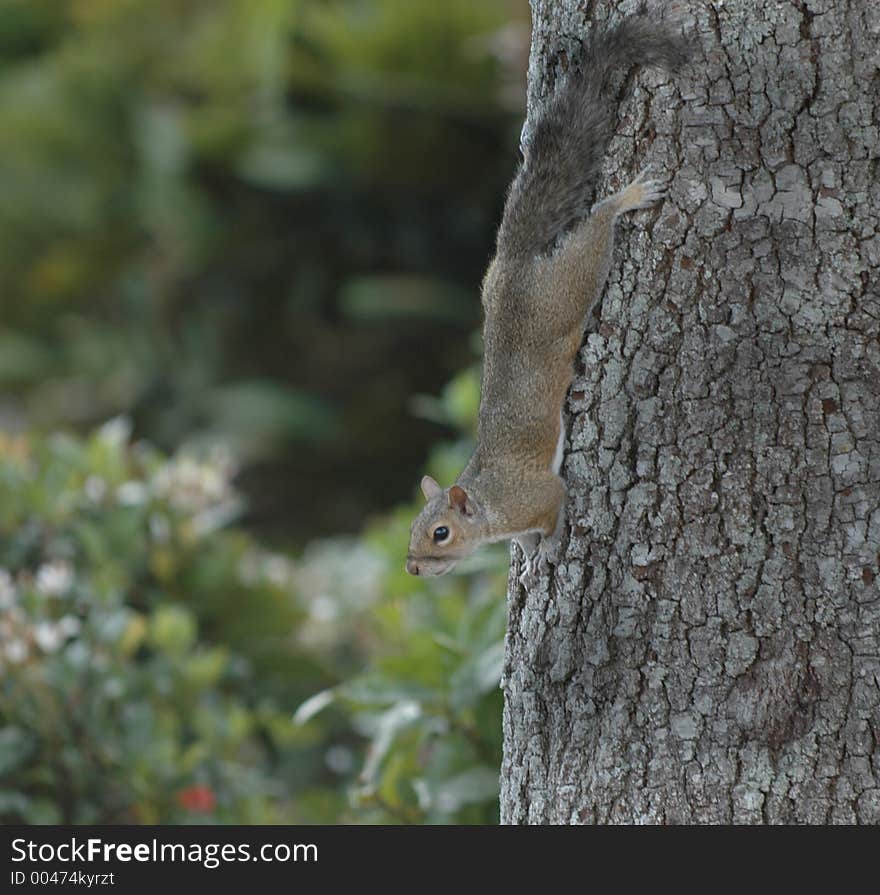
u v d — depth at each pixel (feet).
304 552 68.59
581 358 20.49
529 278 20.62
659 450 19.66
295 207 75.82
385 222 74.90
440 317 70.18
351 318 75.72
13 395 83.15
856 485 18.80
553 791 20.70
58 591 33.30
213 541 39.63
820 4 18.37
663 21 19.02
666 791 19.65
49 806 30.30
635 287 19.71
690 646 19.54
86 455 39.29
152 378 79.10
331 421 73.20
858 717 18.90
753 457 19.12
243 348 77.36
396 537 36.70
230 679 38.09
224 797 32.96
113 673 32.53
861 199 18.54
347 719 40.96
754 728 19.25
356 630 43.11
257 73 73.56
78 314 83.61
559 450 20.86
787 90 18.58
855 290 18.65
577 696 20.49
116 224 81.20
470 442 40.16
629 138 19.74
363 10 71.46
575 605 20.54
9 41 87.76
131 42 81.76
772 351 18.94
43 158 81.66
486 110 68.08
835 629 18.95
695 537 19.47
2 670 31.14
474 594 36.01
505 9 67.15
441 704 27.27
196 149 74.84
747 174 18.89
